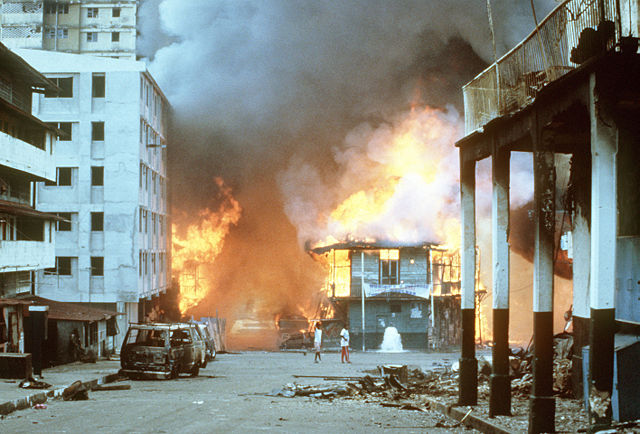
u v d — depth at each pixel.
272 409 12.79
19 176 33.78
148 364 22.52
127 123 47.72
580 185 12.48
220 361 34.09
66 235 47.47
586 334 12.38
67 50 76.75
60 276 47.38
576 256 12.78
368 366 28.66
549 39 10.75
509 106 11.69
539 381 9.49
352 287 48.53
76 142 47.66
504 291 11.44
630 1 11.96
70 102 47.72
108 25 76.94
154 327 23.14
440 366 28.25
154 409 12.45
